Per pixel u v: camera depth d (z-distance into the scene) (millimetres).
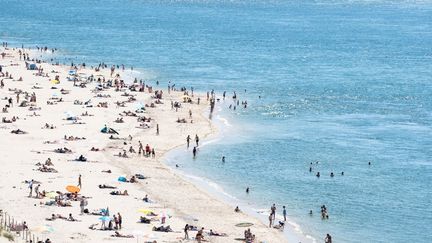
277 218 152000
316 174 183500
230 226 143750
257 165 190000
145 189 162625
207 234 136750
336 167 190375
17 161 177000
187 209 152125
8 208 140875
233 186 172250
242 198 164000
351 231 146625
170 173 179000
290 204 161000
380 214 156500
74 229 131625
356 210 158375
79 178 158750
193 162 190625
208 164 189250
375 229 148125
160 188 165125
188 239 132500
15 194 150375
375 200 165250
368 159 198625
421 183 178125
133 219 141250
